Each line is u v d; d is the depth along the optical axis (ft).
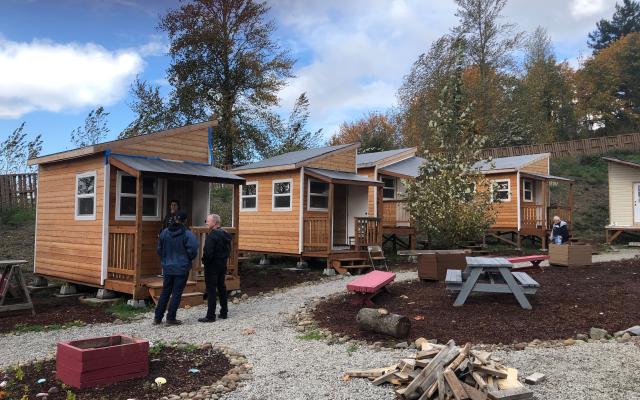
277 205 52.42
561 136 137.39
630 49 156.97
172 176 33.50
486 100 110.22
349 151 55.62
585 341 21.13
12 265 30.63
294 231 50.06
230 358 19.45
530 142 121.08
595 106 152.97
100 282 34.04
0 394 15.47
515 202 67.97
